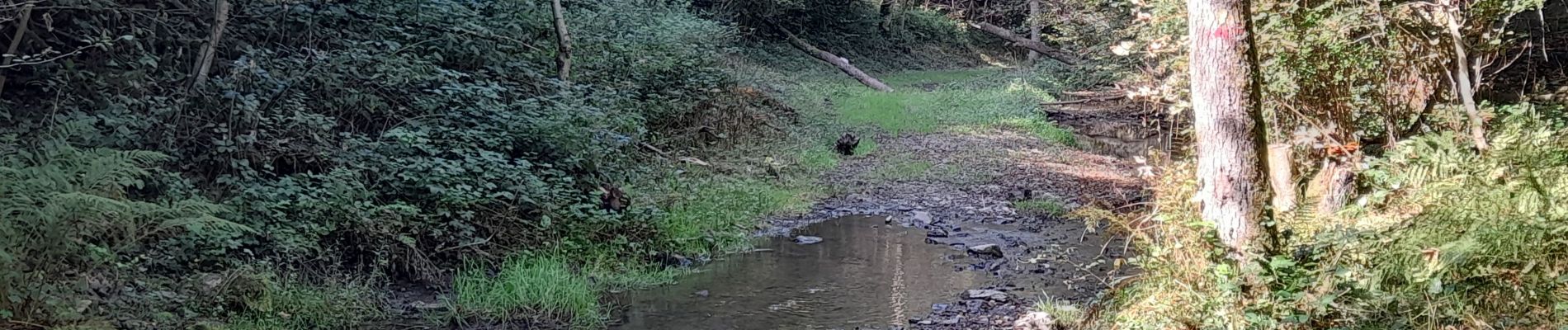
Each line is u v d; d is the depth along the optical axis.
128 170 5.42
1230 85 4.61
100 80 7.42
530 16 11.52
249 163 7.23
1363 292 4.33
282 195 6.74
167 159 6.74
